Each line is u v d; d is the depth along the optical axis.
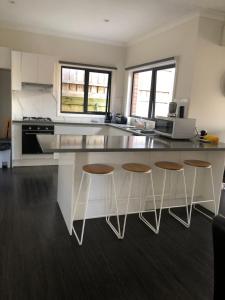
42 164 5.19
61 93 5.66
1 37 4.93
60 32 5.21
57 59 5.16
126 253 2.40
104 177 2.95
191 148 2.99
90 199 2.95
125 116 5.95
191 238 2.75
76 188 2.82
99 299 1.83
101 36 5.35
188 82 3.89
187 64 3.91
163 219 3.17
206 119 4.01
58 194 3.33
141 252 2.43
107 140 3.03
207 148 3.07
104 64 5.75
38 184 4.08
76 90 5.78
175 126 3.47
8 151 4.81
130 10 3.78
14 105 5.19
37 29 5.06
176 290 1.97
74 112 5.82
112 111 6.07
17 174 4.52
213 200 3.42
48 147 2.37
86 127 5.37
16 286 1.90
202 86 3.89
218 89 3.99
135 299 1.85
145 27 4.54
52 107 5.49
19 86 4.81
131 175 3.01
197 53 3.75
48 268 2.12
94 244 2.51
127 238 2.66
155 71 5.02
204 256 2.43
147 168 2.74
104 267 2.18
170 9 3.64
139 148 2.69
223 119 4.12
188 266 2.27
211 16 3.69
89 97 5.92
